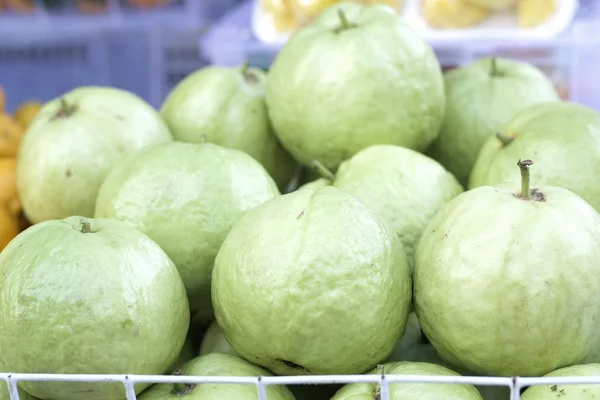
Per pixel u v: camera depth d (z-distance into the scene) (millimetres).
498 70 757
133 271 521
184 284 590
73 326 504
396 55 679
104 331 507
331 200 534
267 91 727
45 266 509
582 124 619
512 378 457
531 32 1133
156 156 604
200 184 589
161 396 525
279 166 768
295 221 525
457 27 1171
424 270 541
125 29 1463
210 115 729
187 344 608
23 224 760
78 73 1489
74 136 678
